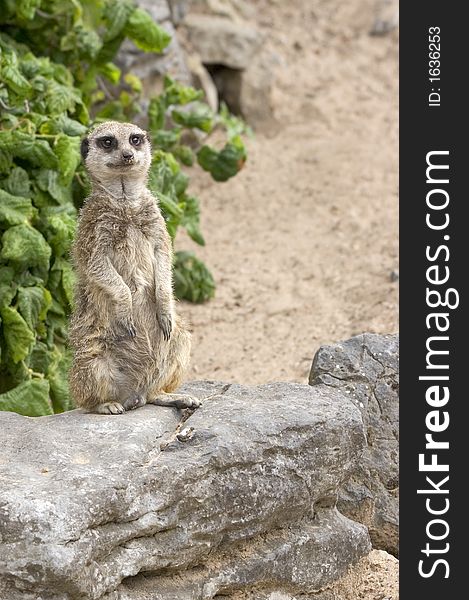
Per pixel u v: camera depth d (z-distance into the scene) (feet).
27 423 18.39
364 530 19.36
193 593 16.97
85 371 19.34
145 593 16.56
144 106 36.83
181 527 16.84
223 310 31.27
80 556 15.10
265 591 18.02
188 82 38.93
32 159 24.18
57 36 29.58
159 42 30.19
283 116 43.55
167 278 20.01
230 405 18.98
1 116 25.17
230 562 17.65
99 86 36.17
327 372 21.18
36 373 23.45
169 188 28.50
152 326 19.86
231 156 32.19
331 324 29.86
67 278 24.13
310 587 18.42
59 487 15.74
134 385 19.57
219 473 17.24
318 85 45.80
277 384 20.29
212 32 42.29
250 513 17.58
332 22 50.24
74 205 26.32
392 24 49.88
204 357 28.81
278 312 30.86
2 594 15.12
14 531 15.05
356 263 33.12
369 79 46.68
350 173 39.01
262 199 37.73
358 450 19.15
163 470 16.61
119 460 16.65
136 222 19.90
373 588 19.43
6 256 23.15
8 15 28.35
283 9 50.34
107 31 29.63
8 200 23.77
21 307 23.39
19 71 25.44
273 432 17.93
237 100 42.57
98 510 15.57
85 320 19.58
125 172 19.71
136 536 16.29
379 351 21.39
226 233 35.73
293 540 18.26
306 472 18.19
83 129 25.39
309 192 37.93
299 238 35.09
